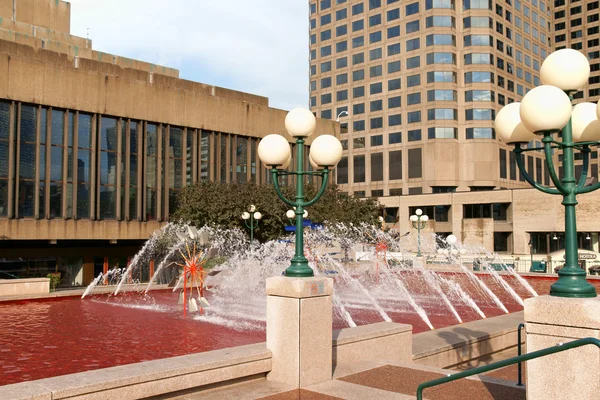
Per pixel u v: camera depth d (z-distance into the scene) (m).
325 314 7.52
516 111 6.14
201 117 36.91
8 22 35.69
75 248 32.22
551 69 5.74
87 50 38.22
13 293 18.30
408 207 65.38
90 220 31.38
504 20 75.44
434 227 63.22
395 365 8.33
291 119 8.19
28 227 29.05
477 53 71.31
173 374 6.30
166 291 21.83
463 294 21.03
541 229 53.72
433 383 5.01
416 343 10.05
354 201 43.97
